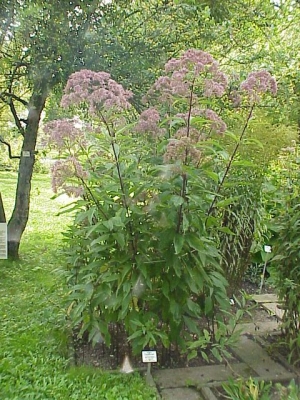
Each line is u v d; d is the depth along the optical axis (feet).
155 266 8.73
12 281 14.76
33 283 14.56
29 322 11.28
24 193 17.30
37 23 12.97
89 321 9.00
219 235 12.69
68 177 8.06
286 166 11.72
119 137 8.43
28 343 10.03
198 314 9.25
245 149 12.19
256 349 10.24
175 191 8.38
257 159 12.51
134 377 8.70
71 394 8.05
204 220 9.01
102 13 13.76
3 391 8.09
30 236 22.29
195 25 14.87
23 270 16.03
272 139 12.37
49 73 13.96
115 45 13.76
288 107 15.20
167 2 14.94
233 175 12.22
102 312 9.08
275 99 14.37
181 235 8.29
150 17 14.74
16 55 14.66
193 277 8.52
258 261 15.40
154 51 14.47
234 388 7.94
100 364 9.37
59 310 11.84
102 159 8.71
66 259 11.03
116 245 8.68
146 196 8.57
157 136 8.88
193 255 8.61
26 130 16.87
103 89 7.74
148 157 9.00
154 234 8.63
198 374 9.00
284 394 7.44
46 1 12.59
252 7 17.47
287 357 9.78
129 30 14.39
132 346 8.87
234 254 12.92
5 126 19.89
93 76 8.02
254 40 18.11
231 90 11.66
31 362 9.16
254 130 12.21
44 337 10.33
